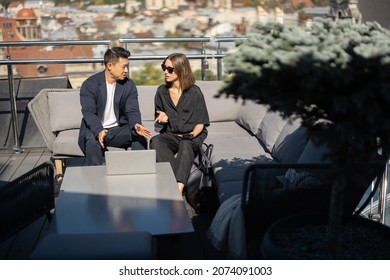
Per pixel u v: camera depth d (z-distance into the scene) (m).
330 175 2.24
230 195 3.66
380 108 2.17
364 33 2.61
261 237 3.19
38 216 3.53
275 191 3.11
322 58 2.18
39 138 6.11
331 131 2.21
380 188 3.84
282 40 2.40
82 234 2.70
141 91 5.59
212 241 3.18
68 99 5.37
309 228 2.75
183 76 4.59
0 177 5.18
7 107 6.41
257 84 2.24
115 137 4.71
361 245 2.61
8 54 5.79
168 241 3.26
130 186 3.55
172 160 4.56
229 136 5.24
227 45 6.09
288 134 4.20
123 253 2.53
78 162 5.64
